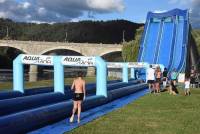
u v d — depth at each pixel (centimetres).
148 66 3581
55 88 2300
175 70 4194
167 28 5344
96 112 1842
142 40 5219
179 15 5469
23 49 11631
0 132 1148
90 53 11562
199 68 6253
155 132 1320
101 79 2253
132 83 3681
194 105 2123
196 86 3647
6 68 12606
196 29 7888
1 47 12900
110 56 12356
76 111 1736
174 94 2877
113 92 2453
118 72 6059
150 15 5578
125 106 2075
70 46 11600
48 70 11362
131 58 7281
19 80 2373
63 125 1463
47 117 1477
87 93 2677
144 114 1752
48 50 11625
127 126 1429
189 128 1400
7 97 2180
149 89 3225
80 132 1307
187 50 5197
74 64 2275
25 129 1316
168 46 5034
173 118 1633
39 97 1995
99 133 1293
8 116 1270
